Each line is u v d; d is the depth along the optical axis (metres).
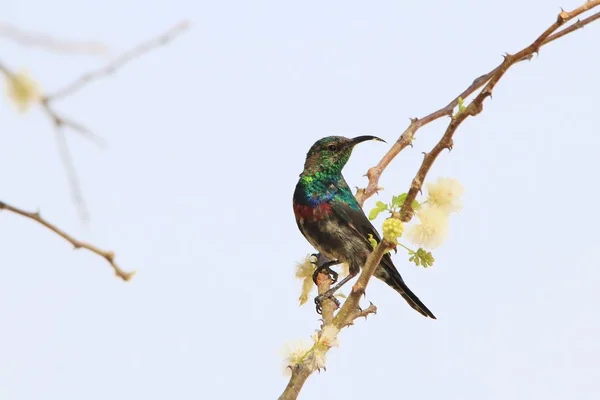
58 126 3.32
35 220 4.84
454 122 6.88
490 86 6.86
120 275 5.02
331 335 7.19
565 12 7.07
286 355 7.20
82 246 4.92
